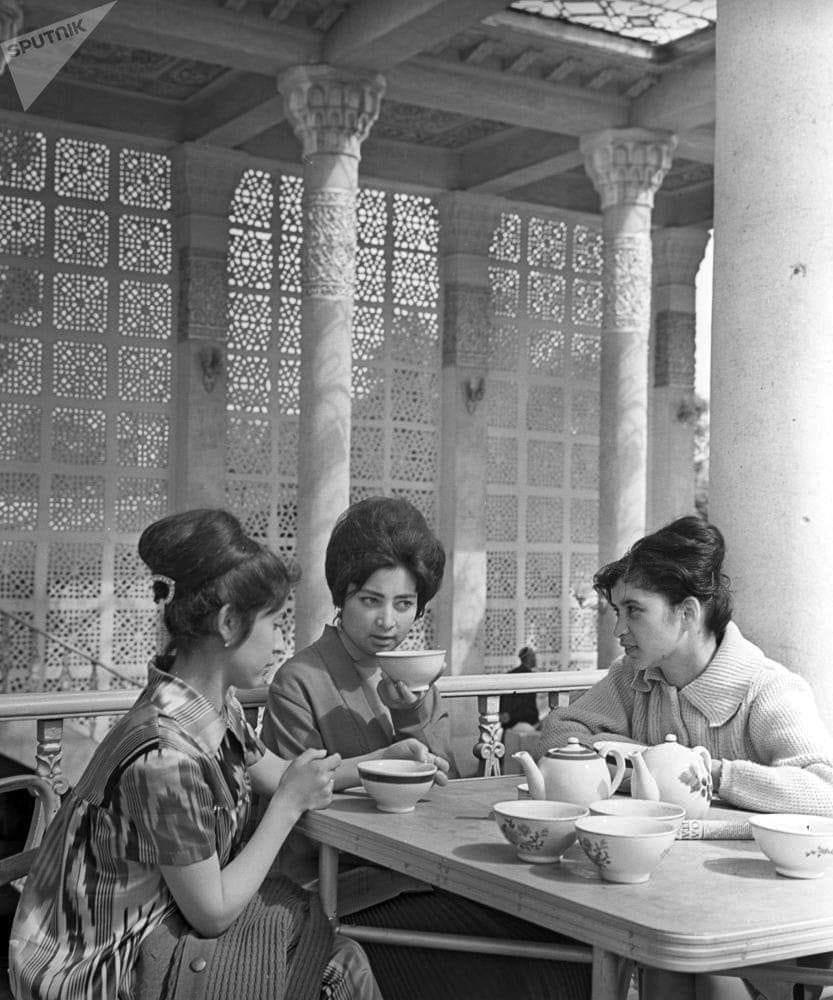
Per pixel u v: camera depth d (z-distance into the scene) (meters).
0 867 1.90
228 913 1.80
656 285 12.89
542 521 12.25
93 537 10.09
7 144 9.84
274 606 1.92
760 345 3.11
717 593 2.36
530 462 12.20
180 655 1.93
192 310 10.29
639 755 2.09
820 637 3.05
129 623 10.21
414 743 2.36
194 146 10.21
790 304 3.08
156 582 1.91
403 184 11.39
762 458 3.10
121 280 10.29
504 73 9.15
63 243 10.05
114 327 10.24
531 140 10.78
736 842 2.01
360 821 2.11
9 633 9.70
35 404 9.91
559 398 12.39
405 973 2.20
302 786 2.00
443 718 2.61
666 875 1.78
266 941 1.85
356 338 11.31
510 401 12.09
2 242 9.81
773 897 1.67
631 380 9.66
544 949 2.02
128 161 10.34
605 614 9.73
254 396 10.77
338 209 8.37
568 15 8.66
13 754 7.27
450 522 11.47
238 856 1.88
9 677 9.70
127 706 3.04
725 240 3.21
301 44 8.24
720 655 2.36
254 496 10.73
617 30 8.91
